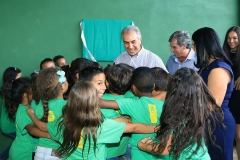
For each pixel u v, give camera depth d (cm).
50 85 201
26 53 374
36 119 207
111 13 384
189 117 159
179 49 271
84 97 168
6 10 362
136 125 184
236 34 281
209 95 174
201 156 163
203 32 202
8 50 369
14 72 315
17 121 223
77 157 177
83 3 377
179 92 162
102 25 380
